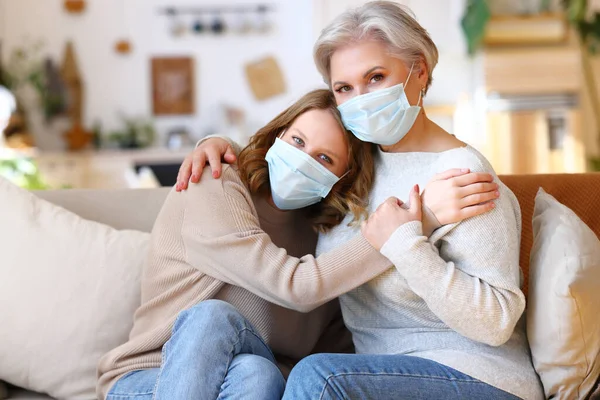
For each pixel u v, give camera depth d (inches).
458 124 247.1
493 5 250.1
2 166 215.5
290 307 64.5
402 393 53.4
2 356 69.7
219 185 67.5
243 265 63.8
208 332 57.7
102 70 266.5
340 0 252.5
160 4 265.7
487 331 55.5
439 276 55.7
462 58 252.5
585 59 246.8
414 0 249.9
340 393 52.6
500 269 56.5
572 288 55.4
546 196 65.6
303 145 66.1
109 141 264.7
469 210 56.9
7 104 235.8
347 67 61.3
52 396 71.4
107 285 72.5
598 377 56.8
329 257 62.4
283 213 71.8
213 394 56.1
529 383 56.5
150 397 60.8
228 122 266.4
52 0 263.7
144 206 82.3
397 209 59.2
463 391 54.4
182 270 67.7
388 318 63.3
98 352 71.1
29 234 72.7
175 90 267.1
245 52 267.7
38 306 70.4
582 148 235.1
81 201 81.4
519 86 236.7
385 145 65.2
